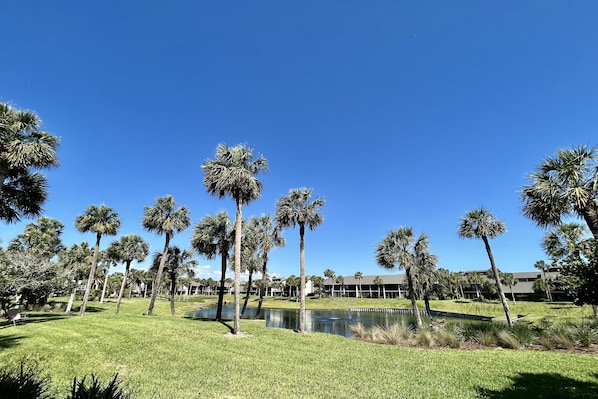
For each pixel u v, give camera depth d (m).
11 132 9.28
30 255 24.64
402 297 99.38
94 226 26.52
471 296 90.62
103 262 54.06
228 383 7.80
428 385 7.96
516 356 11.07
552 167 9.53
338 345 14.09
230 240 23.88
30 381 4.16
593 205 8.55
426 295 32.38
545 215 10.06
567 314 34.75
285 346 13.27
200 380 7.95
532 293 77.44
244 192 17.61
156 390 7.02
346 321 42.66
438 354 12.05
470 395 7.12
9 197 10.86
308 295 115.00
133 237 37.25
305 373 9.00
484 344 14.56
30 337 11.56
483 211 24.12
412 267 26.42
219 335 14.80
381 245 27.42
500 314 52.72
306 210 20.94
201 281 125.00
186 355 10.45
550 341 13.20
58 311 33.94
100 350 10.32
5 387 3.86
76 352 9.88
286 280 117.19
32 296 24.56
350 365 10.16
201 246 24.28
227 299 100.56
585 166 8.91
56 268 26.73
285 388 7.57
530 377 8.34
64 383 7.27
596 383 7.65
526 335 13.96
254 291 124.38
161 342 12.09
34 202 11.33
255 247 28.91
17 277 22.08
